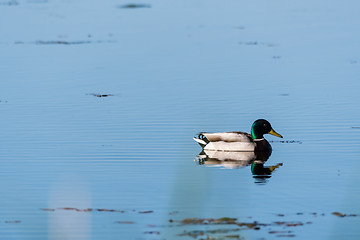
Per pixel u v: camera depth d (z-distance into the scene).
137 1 56.91
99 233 13.14
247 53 35.12
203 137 21.19
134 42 38.84
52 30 43.69
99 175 17.31
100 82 29.28
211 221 13.68
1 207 14.92
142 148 19.83
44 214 14.40
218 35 40.50
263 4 53.38
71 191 15.96
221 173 17.67
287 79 29.03
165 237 12.81
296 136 21.11
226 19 46.53
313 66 31.56
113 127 22.22
